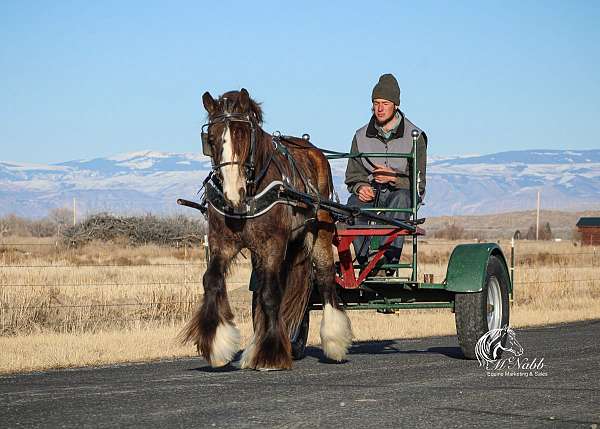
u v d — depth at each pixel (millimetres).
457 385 10625
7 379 11406
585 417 8703
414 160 13773
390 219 13070
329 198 13727
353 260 14430
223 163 11125
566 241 100812
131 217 59344
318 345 15820
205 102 11461
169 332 16875
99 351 14141
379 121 14445
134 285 24375
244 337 16391
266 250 11758
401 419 8578
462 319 13234
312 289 13719
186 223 59344
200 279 26859
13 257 43281
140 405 9266
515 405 9297
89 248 53656
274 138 12930
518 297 26172
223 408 9086
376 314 21406
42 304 19922
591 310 23219
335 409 9047
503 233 142000
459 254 13391
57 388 10508
